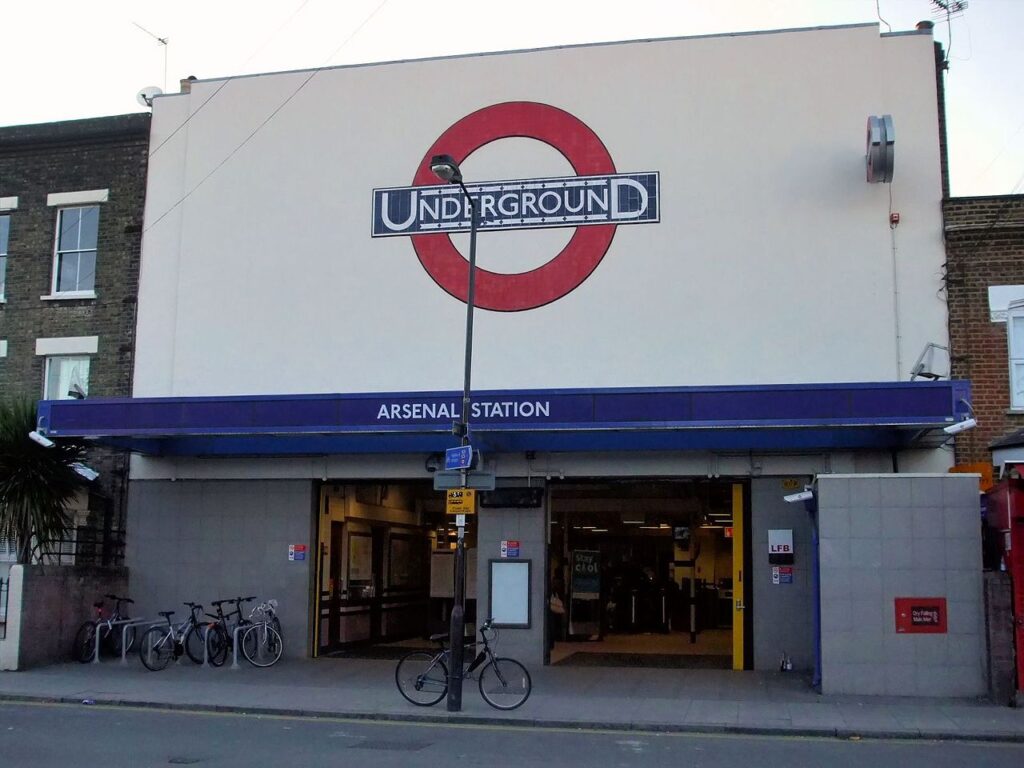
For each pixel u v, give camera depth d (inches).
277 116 802.2
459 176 591.5
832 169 714.8
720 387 603.5
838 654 591.8
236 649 703.7
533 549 721.6
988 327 681.6
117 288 815.7
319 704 556.7
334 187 785.6
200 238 802.8
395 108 783.1
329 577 791.1
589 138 749.3
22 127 845.2
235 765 395.2
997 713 533.0
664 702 568.1
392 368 757.3
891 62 717.9
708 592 932.6
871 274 699.4
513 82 766.5
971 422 573.0
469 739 470.9
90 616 739.4
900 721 510.9
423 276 762.2
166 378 792.3
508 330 741.3
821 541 599.8
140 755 414.9
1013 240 686.5
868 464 684.7
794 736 489.4
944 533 589.0
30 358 824.9
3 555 784.9
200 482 777.6
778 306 708.7
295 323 776.9
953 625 582.2
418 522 968.3
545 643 713.6
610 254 735.1
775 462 696.4
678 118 740.0
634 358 721.6
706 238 724.0
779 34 734.5
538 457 725.3
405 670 563.8
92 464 794.2
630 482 732.0
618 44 755.4
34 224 843.4
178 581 769.6
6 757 407.2
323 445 744.3
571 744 460.4
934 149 703.7
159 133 824.9
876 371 689.0
